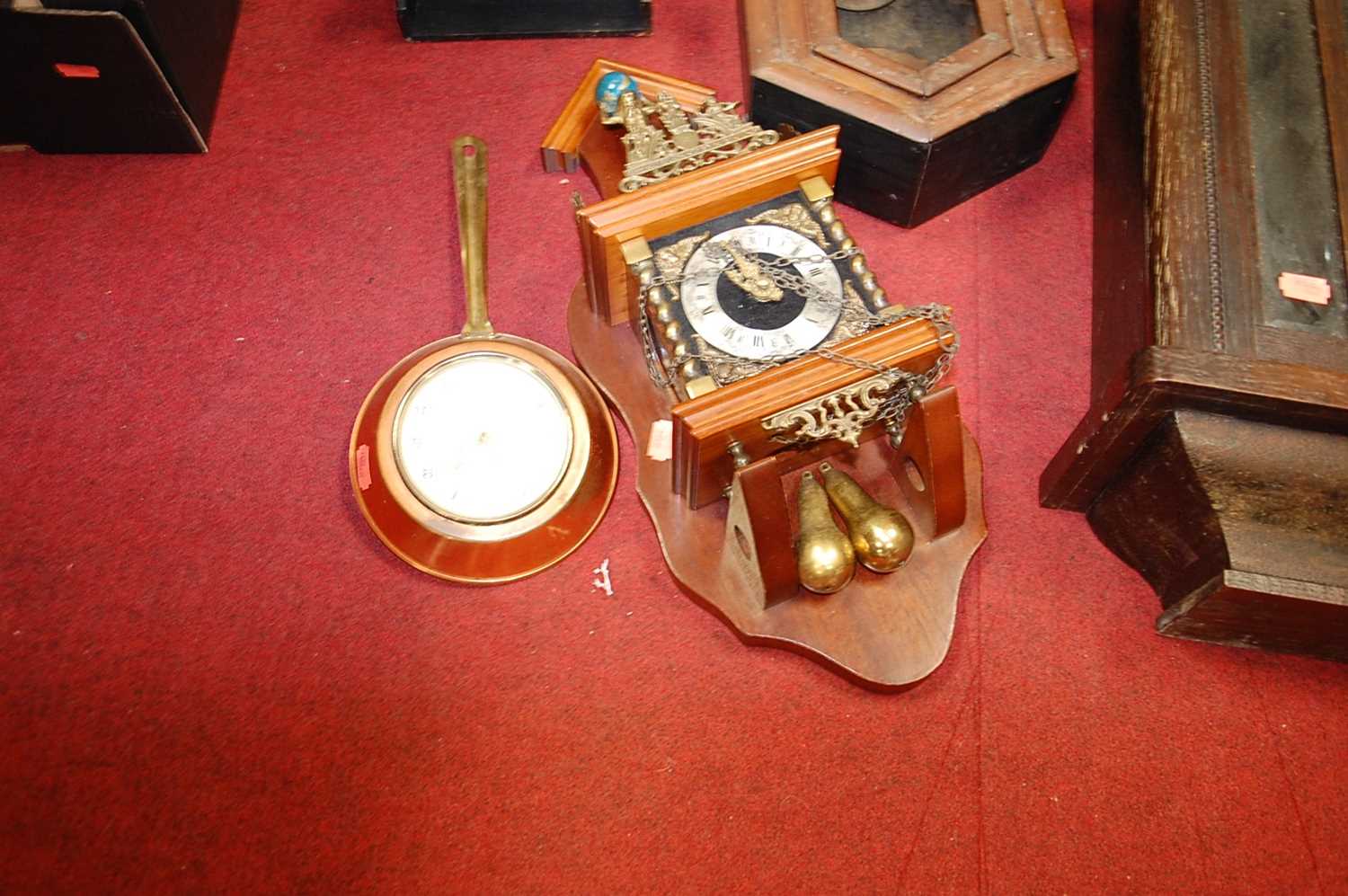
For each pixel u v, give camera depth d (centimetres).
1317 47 169
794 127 184
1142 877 152
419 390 164
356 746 155
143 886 147
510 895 149
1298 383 142
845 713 159
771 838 152
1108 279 180
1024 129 186
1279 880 152
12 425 173
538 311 186
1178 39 169
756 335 151
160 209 191
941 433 150
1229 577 146
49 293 183
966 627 166
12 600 162
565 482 162
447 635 162
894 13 190
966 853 152
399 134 199
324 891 148
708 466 150
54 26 166
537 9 208
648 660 162
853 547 153
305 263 188
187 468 172
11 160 193
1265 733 161
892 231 196
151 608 162
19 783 152
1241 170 159
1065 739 159
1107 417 154
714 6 212
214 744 155
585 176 197
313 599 164
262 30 207
